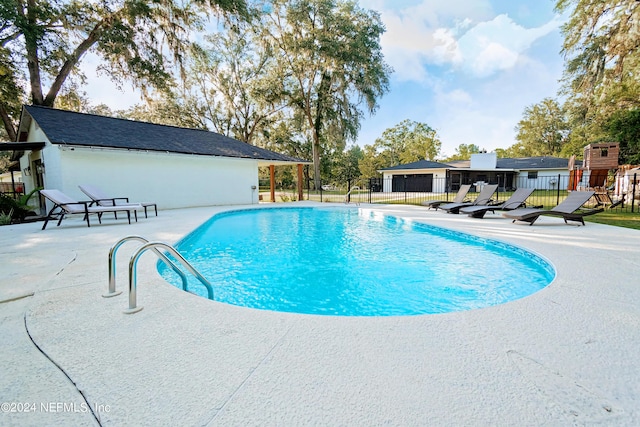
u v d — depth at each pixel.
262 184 41.31
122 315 2.51
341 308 3.55
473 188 27.75
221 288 4.18
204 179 13.99
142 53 15.88
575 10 14.24
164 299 2.86
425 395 1.52
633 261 4.12
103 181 10.92
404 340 2.08
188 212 11.36
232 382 1.64
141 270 3.82
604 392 1.54
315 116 28.27
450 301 3.70
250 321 2.40
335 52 22.89
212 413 1.41
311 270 4.97
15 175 25.92
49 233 6.65
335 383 1.62
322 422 1.35
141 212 11.39
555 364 1.79
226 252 6.16
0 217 8.94
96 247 5.20
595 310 2.56
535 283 4.25
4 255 4.60
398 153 50.62
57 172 10.20
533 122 41.66
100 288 3.17
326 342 2.06
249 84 27.95
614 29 13.52
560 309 2.58
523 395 1.51
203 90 29.09
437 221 8.59
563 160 28.98
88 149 9.98
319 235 7.94
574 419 1.35
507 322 2.35
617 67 13.96
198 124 29.41
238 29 17.66
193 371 1.74
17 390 1.59
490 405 1.45
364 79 24.20
